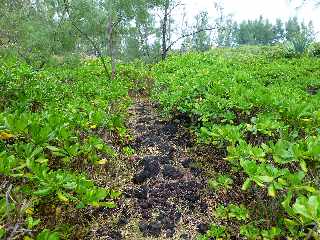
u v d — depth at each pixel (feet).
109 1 43.06
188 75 33.14
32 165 10.38
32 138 12.03
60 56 44.32
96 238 12.94
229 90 24.11
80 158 15.16
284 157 11.74
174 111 26.37
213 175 17.76
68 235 11.98
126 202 15.20
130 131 24.43
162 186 16.62
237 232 13.46
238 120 20.97
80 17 42.63
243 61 64.34
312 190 10.43
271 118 17.63
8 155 11.93
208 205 15.29
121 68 48.16
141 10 45.65
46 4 42.86
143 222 14.08
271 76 43.34
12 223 9.49
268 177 10.89
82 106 22.31
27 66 27.53
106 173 17.07
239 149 12.85
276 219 12.71
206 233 13.64
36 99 22.89
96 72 44.65
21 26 43.09
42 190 9.83
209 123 20.56
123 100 31.32
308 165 12.51
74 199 10.33
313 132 16.97
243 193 15.62
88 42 47.29
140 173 17.34
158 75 40.45
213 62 46.11
